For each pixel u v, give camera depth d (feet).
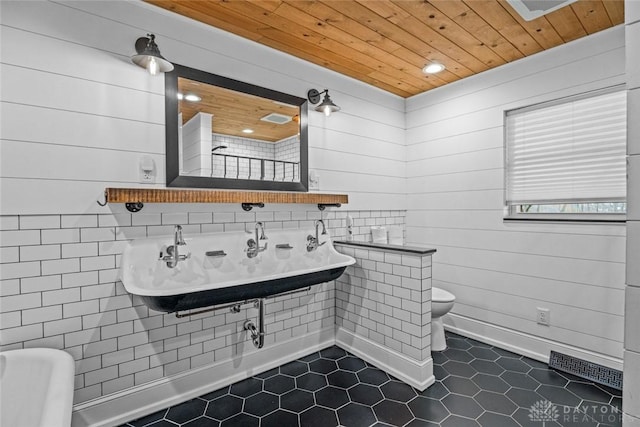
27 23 5.18
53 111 5.37
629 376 2.51
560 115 8.08
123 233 6.03
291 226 8.41
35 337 5.27
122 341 6.05
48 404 3.60
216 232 7.15
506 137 9.02
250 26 6.98
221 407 6.49
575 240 7.68
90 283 5.71
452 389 7.02
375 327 8.14
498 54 8.27
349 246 8.80
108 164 5.85
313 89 8.77
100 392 5.85
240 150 7.47
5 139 5.02
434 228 10.54
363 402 6.60
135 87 6.12
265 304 7.95
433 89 10.52
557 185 8.17
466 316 9.75
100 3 5.78
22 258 5.16
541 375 7.54
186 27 6.69
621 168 7.23
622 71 7.01
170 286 6.36
